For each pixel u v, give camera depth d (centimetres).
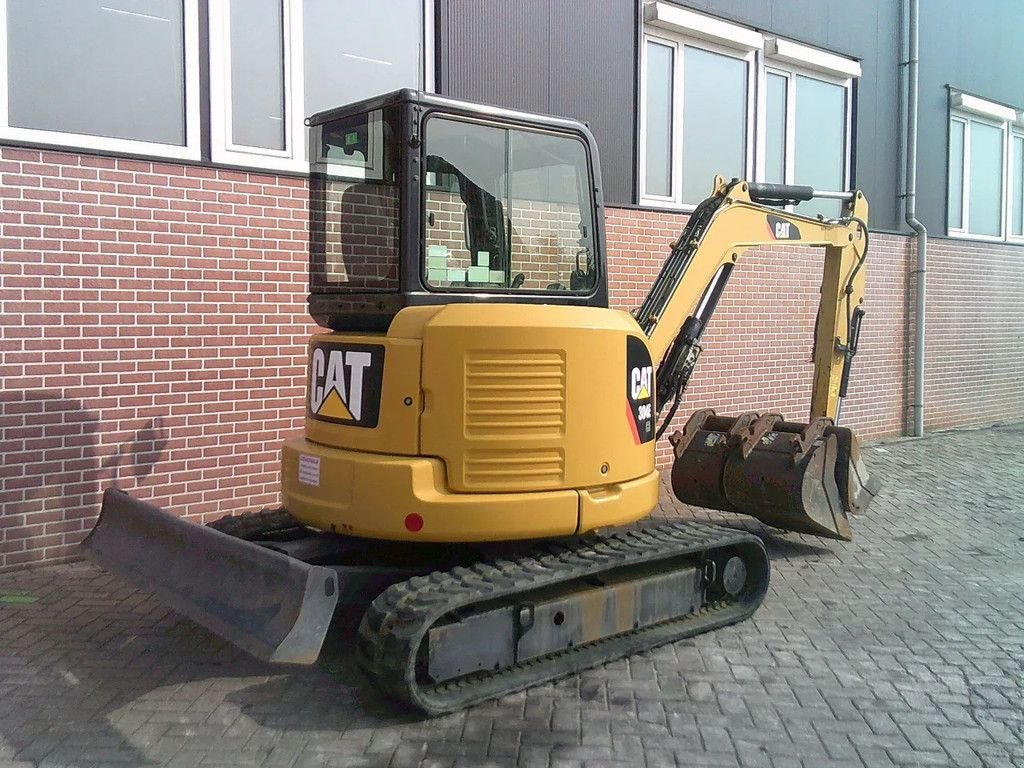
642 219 905
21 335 577
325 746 375
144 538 480
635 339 468
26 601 538
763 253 1016
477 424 417
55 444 593
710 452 673
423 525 411
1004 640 500
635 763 363
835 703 420
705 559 516
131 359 620
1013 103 1405
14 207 570
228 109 665
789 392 1064
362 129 448
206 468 657
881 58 1173
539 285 469
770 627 518
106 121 621
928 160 1247
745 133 1038
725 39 980
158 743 376
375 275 443
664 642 481
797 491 621
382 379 422
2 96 577
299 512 453
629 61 897
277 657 354
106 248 605
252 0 675
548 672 434
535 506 423
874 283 1162
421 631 378
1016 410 1433
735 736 387
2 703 411
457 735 385
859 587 592
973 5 1300
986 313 1352
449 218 439
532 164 464
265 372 681
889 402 1202
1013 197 1447
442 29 754
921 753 374
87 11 610
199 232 644
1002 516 784
